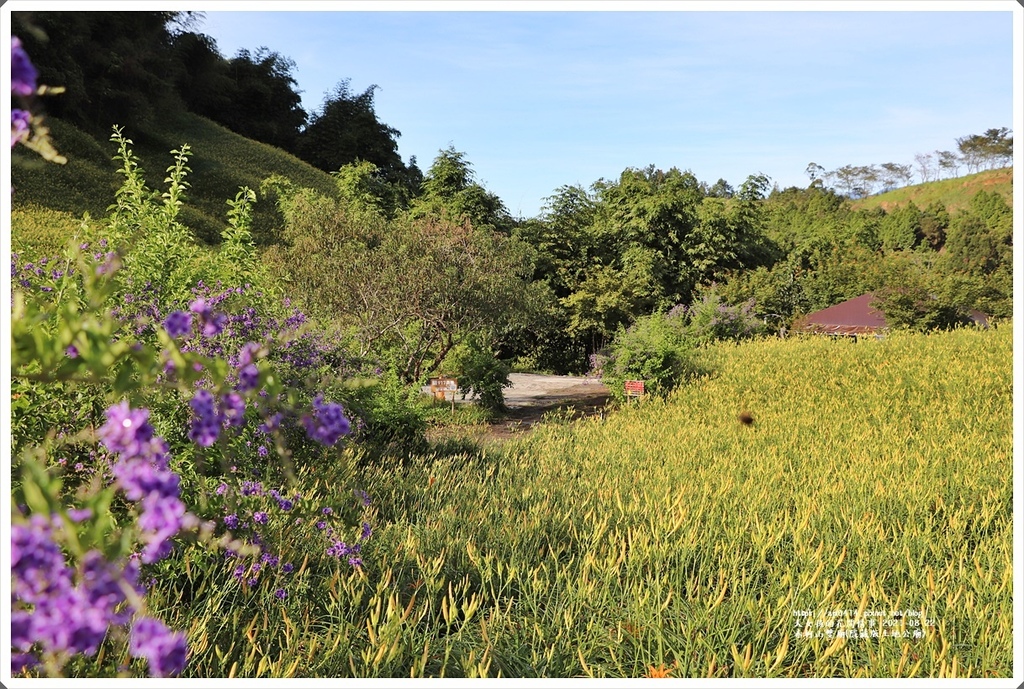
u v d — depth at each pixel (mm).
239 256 6555
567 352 26734
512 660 3080
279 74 51062
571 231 28312
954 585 3779
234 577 3166
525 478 6367
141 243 5109
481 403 12938
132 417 1296
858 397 9672
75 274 4098
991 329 12883
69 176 22703
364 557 3900
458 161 29062
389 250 12766
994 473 5984
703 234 29609
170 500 1270
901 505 5312
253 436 3762
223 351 4180
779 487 6109
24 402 2979
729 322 18250
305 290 12109
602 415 11500
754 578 3938
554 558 4105
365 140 49562
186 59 43219
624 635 3295
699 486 6066
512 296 13594
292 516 3305
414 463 6824
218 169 33125
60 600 1069
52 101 27141
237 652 2953
